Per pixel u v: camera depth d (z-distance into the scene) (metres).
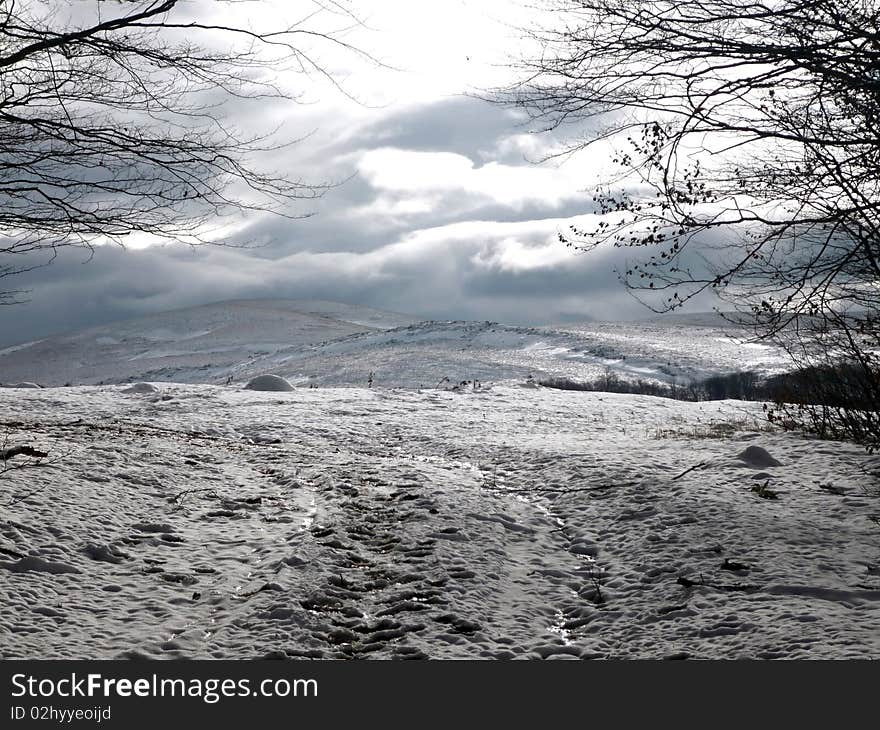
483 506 11.07
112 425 19.31
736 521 9.72
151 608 7.07
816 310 8.75
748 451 14.09
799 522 9.70
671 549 8.80
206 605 7.27
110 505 10.04
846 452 14.45
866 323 12.09
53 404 24.94
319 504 11.25
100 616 6.83
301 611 6.90
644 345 107.94
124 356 182.75
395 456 17.16
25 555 7.80
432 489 11.85
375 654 6.25
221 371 130.25
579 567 8.79
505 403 29.12
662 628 6.70
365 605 7.29
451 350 103.12
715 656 5.98
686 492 11.46
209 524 10.07
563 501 11.81
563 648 6.45
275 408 25.78
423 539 9.19
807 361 15.75
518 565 8.76
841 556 8.27
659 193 8.18
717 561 8.23
